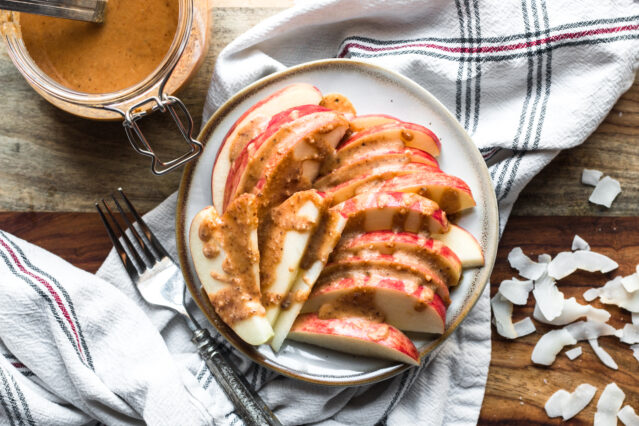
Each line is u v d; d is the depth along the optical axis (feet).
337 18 2.09
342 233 1.95
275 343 1.96
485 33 2.06
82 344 2.04
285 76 2.01
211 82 2.10
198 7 1.97
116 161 2.15
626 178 2.16
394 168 1.95
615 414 2.14
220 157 2.01
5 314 2.02
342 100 2.02
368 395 2.12
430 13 2.09
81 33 1.97
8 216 2.15
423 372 2.13
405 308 1.92
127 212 2.15
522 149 2.09
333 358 2.00
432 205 1.89
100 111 2.03
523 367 2.16
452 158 2.00
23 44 1.95
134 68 1.97
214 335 2.11
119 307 2.05
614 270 2.16
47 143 2.14
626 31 2.04
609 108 2.08
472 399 2.13
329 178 1.96
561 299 2.13
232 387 2.01
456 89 2.11
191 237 1.96
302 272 1.93
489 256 1.98
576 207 2.16
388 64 2.09
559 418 2.15
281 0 2.16
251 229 1.90
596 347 2.16
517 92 2.11
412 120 2.02
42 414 2.04
